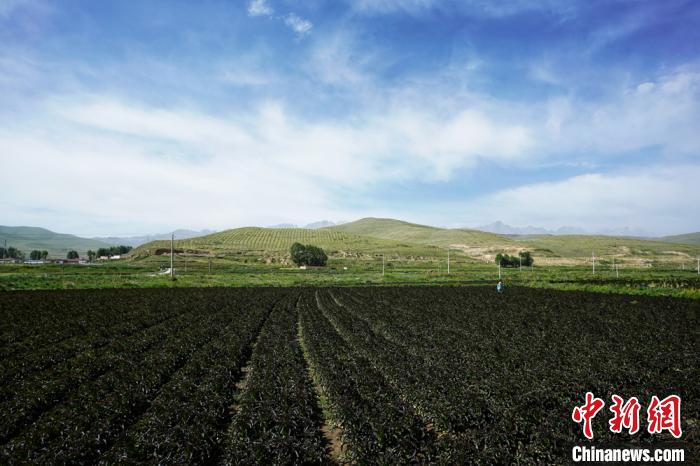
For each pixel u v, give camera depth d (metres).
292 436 14.95
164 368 23.05
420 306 51.81
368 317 42.31
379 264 181.88
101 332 33.97
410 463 13.59
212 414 16.88
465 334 33.25
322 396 20.69
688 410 17.19
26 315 43.28
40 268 134.12
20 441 14.58
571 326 37.34
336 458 14.70
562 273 135.50
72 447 14.05
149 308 48.66
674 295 64.88
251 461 13.54
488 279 107.75
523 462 13.60
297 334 35.47
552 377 20.67
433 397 18.00
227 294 67.19
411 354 26.52
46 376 22.05
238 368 24.33
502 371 22.31
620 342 30.47
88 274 120.88
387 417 15.94
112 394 18.67
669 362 24.53
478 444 14.37
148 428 15.51
